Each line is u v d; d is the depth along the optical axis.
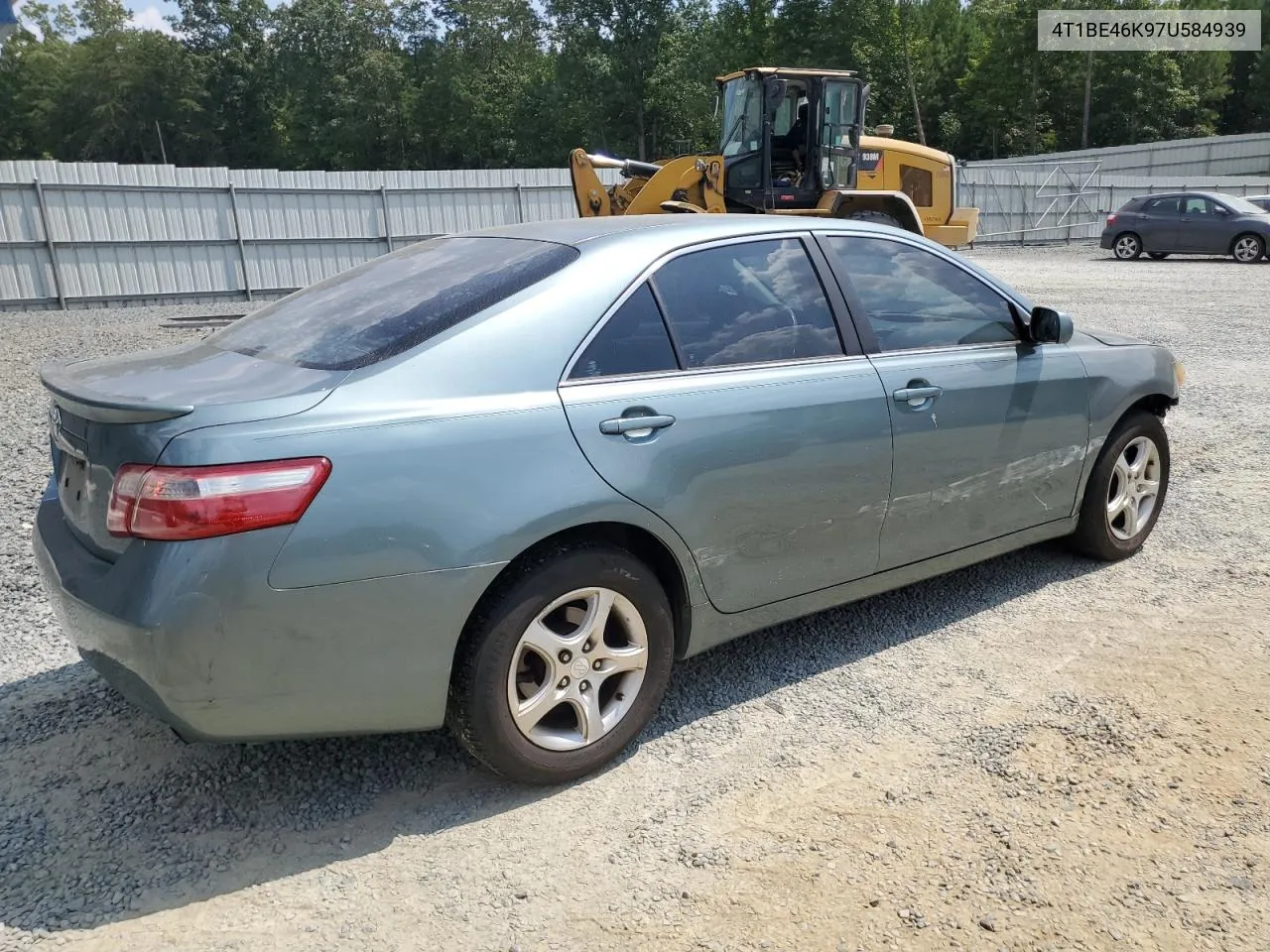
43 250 18.95
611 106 60.97
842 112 15.02
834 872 2.45
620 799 2.78
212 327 13.99
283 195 21.08
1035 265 22.81
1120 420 4.37
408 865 2.51
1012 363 3.83
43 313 17.94
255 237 20.97
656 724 3.20
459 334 2.69
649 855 2.53
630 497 2.78
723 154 14.95
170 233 20.11
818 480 3.23
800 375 3.23
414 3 69.12
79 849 2.58
